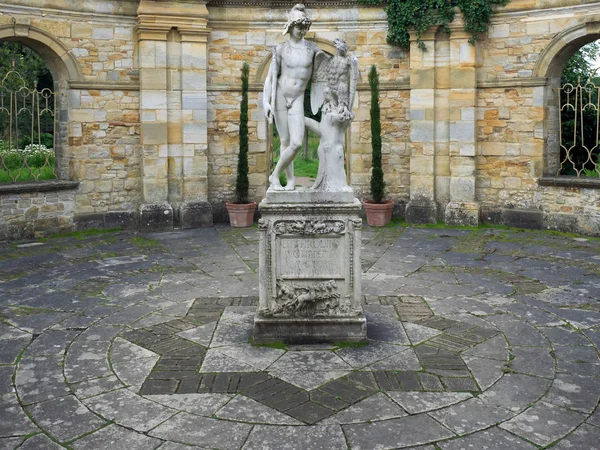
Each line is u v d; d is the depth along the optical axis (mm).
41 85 18703
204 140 12352
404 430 4105
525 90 11781
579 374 4977
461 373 5000
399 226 12305
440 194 12594
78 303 7000
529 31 11586
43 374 5023
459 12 11922
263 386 4773
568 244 10414
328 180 5707
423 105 12406
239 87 12742
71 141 11609
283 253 5695
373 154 12422
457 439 3992
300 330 5680
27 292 7461
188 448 3898
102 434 4074
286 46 5719
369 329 6043
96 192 11922
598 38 11227
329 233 5641
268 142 12969
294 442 3961
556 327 6105
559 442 3951
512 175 12094
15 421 4254
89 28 11492
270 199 5660
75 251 9977
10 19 10570
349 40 12773
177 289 7590
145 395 4637
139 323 6273
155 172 11992
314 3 12625
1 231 10742
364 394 4633
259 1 12469
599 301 7008
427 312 6602
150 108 11867
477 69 12180
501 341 5715
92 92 11680
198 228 12258
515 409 4391
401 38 12398
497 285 7730
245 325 6188
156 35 11773
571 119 13023
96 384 4832
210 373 5020
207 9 12359
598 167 11359
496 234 11391
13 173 11422
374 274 8320
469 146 12172
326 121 5691
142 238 11172
